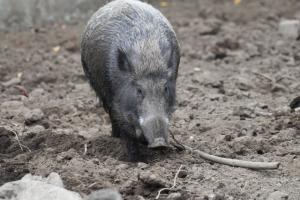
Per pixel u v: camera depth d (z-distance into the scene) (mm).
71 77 23562
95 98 21016
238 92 21312
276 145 16234
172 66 15016
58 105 19906
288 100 20516
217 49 26203
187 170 14414
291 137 16625
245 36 29031
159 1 35125
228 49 27250
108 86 15375
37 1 31828
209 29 29328
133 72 14586
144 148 15570
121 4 16172
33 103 20375
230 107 19766
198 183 13812
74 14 32031
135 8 15805
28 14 31516
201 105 19984
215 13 32719
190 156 15219
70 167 14242
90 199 12000
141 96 14352
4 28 30781
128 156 15227
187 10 33875
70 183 13422
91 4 31359
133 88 14570
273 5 34750
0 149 16062
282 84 22484
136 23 15391
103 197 11945
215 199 12852
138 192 13250
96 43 15789
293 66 24734
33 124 18094
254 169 14539
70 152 15109
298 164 14805
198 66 24969
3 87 22281
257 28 30266
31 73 23844
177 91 21531
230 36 28766
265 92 21797
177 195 12898
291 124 17547
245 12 33062
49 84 22938
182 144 16094
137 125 14469
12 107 19594
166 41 15148
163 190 13273
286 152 15609
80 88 22219
